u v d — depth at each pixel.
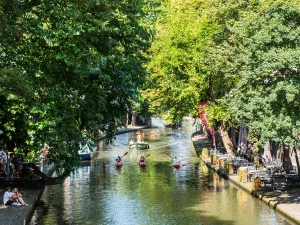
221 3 39.62
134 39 24.33
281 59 25.05
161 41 45.81
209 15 40.59
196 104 45.25
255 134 38.19
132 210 30.45
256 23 27.91
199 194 34.84
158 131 109.06
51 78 21.09
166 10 48.09
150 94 48.88
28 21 19.33
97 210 30.55
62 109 22.06
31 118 22.50
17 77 17.95
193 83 44.31
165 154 60.00
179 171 46.28
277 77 26.75
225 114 41.66
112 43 22.86
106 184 39.78
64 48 20.23
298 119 25.92
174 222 27.38
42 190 35.62
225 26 39.25
